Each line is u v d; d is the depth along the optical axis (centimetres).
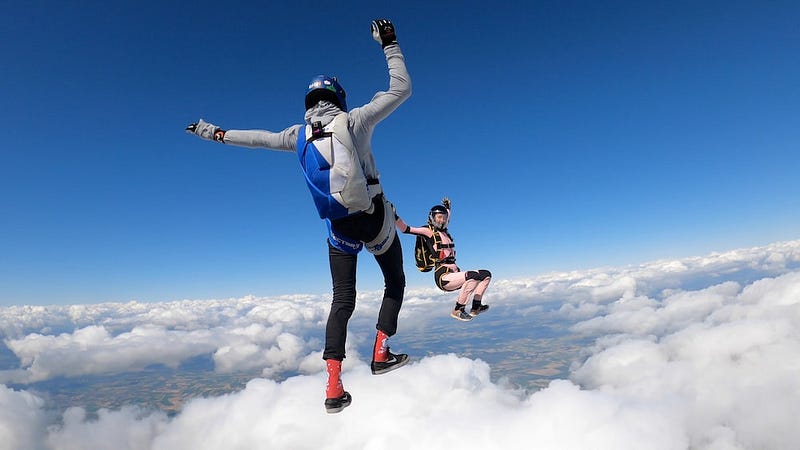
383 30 288
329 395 304
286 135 312
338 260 325
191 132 339
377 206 309
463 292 641
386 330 345
